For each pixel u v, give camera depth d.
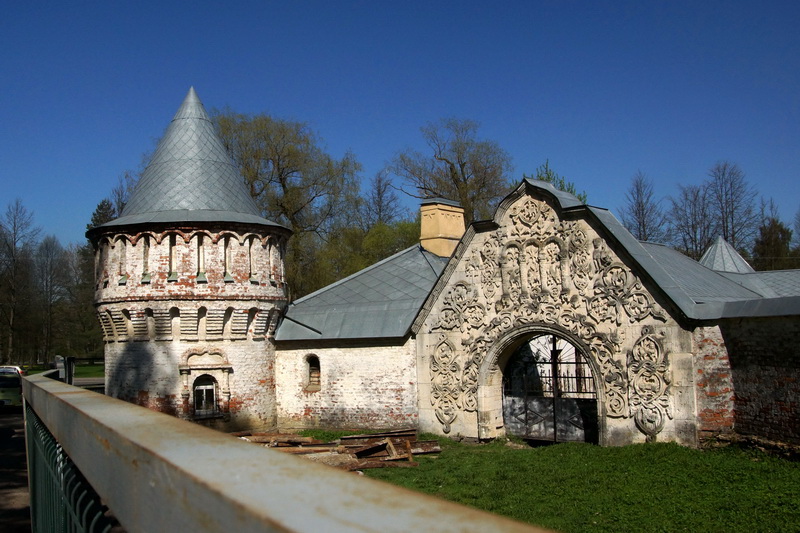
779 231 67.69
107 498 3.16
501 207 26.27
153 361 28.47
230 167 31.47
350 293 32.66
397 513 1.51
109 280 29.05
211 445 2.46
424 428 28.00
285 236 31.67
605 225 23.55
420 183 62.88
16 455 25.39
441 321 27.78
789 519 13.80
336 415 29.66
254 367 30.02
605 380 23.42
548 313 25.08
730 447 20.67
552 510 15.83
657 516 14.73
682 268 27.31
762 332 19.69
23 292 71.44
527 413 26.83
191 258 28.53
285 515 1.54
